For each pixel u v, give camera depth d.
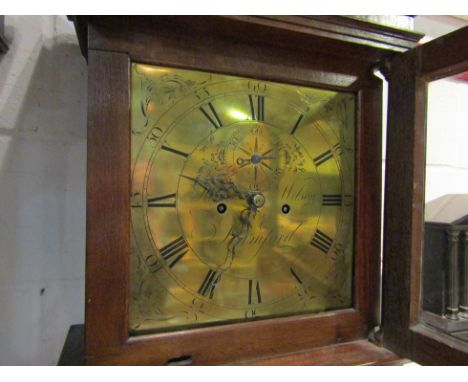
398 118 0.59
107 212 0.48
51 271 0.65
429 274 0.60
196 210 0.55
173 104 0.53
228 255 0.57
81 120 0.66
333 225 0.63
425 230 0.61
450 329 0.57
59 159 0.65
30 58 0.63
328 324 0.60
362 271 0.63
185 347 0.52
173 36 0.51
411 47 0.59
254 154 0.58
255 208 0.57
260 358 0.56
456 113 0.87
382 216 0.64
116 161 0.48
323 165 0.63
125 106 0.49
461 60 0.50
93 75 0.47
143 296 0.52
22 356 0.63
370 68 0.63
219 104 0.56
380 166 0.64
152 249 0.52
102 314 0.48
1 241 0.62
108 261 0.48
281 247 0.60
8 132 0.62
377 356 0.57
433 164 0.86
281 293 0.60
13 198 0.62
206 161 0.55
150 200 0.52
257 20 0.50
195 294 0.55
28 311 0.63
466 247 0.63
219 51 0.54
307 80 0.59
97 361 0.48
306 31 0.53
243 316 0.57
